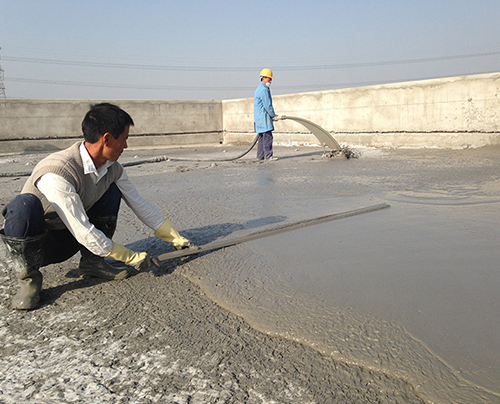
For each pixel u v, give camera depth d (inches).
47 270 92.6
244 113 471.2
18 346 62.5
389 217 123.3
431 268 83.3
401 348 57.3
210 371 54.6
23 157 370.3
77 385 52.7
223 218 131.8
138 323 68.0
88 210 83.5
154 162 283.0
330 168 237.1
